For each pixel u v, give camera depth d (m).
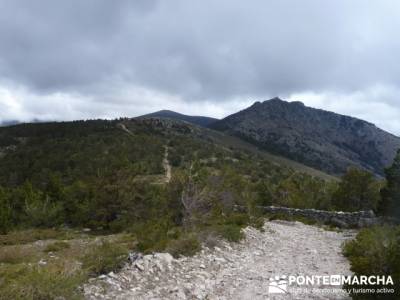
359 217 24.89
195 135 189.50
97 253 10.26
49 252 15.50
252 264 11.90
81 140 118.44
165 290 8.60
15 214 31.98
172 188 21.89
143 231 13.42
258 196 37.59
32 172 87.44
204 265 11.02
